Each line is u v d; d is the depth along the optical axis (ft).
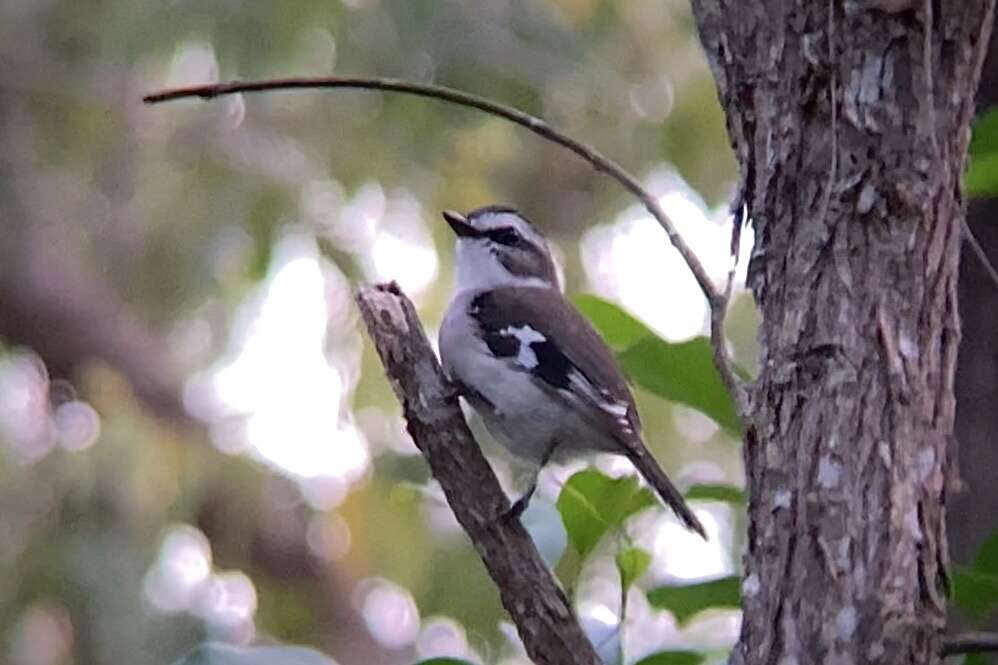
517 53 43.45
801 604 14.17
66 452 46.06
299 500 49.14
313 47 42.11
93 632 43.68
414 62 42.65
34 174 48.91
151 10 42.75
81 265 49.06
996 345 20.58
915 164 14.66
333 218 45.83
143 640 43.83
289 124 46.06
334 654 49.78
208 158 46.91
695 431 45.03
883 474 14.23
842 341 14.51
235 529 48.39
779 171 15.05
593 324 18.44
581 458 26.91
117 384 47.98
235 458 48.06
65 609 43.91
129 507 45.83
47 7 47.70
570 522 17.56
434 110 44.11
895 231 14.62
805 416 14.52
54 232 48.93
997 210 20.75
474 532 17.57
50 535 44.91
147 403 48.21
